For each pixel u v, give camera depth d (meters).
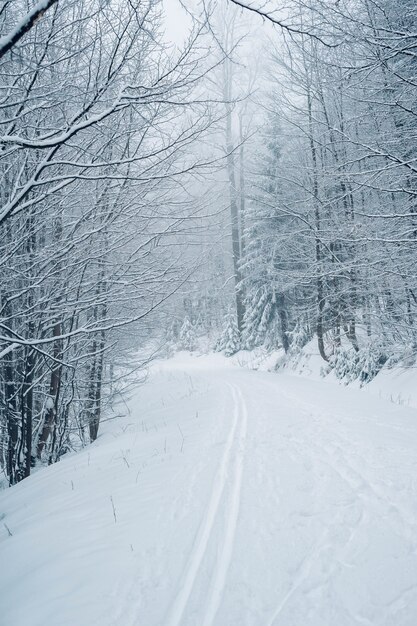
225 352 34.25
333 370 16.30
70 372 9.35
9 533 4.48
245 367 28.25
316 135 13.76
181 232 5.52
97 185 5.09
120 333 9.81
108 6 3.57
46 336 7.07
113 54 3.22
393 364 12.37
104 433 11.34
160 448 6.75
